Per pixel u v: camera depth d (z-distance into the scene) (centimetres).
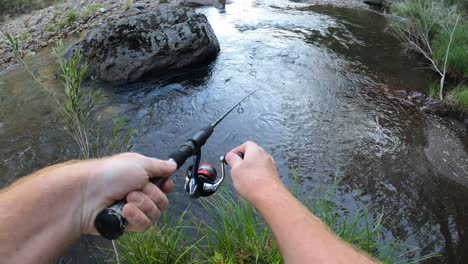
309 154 469
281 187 95
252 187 95
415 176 443
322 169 445
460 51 702
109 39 640
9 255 79
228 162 108
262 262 262
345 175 436
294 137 499
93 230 96
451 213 394
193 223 342
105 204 96
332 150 479
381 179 434
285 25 904
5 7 1224
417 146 499
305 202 379
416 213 390
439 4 816
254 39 799
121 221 96
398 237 358
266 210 89
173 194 378
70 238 91
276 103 573
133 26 659
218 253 264
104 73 622
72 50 673
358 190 414
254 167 101
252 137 495
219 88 611
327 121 538
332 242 79
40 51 805
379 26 938
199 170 134
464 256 344
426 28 769
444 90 653
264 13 993
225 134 498
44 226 86
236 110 552
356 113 562
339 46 802
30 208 85
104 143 468
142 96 588
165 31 657
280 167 444
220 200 358
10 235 80
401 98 610
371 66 724
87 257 312
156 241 284
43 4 1260
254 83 626
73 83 263
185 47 650
